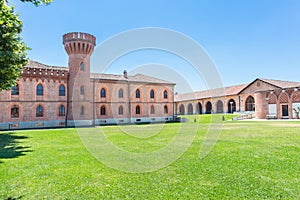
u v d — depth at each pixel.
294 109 42.62
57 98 35.38
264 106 45.62
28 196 5.33
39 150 11.21
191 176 6.70
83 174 7.02
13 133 21.20
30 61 37.03
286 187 5.66
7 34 14.16
